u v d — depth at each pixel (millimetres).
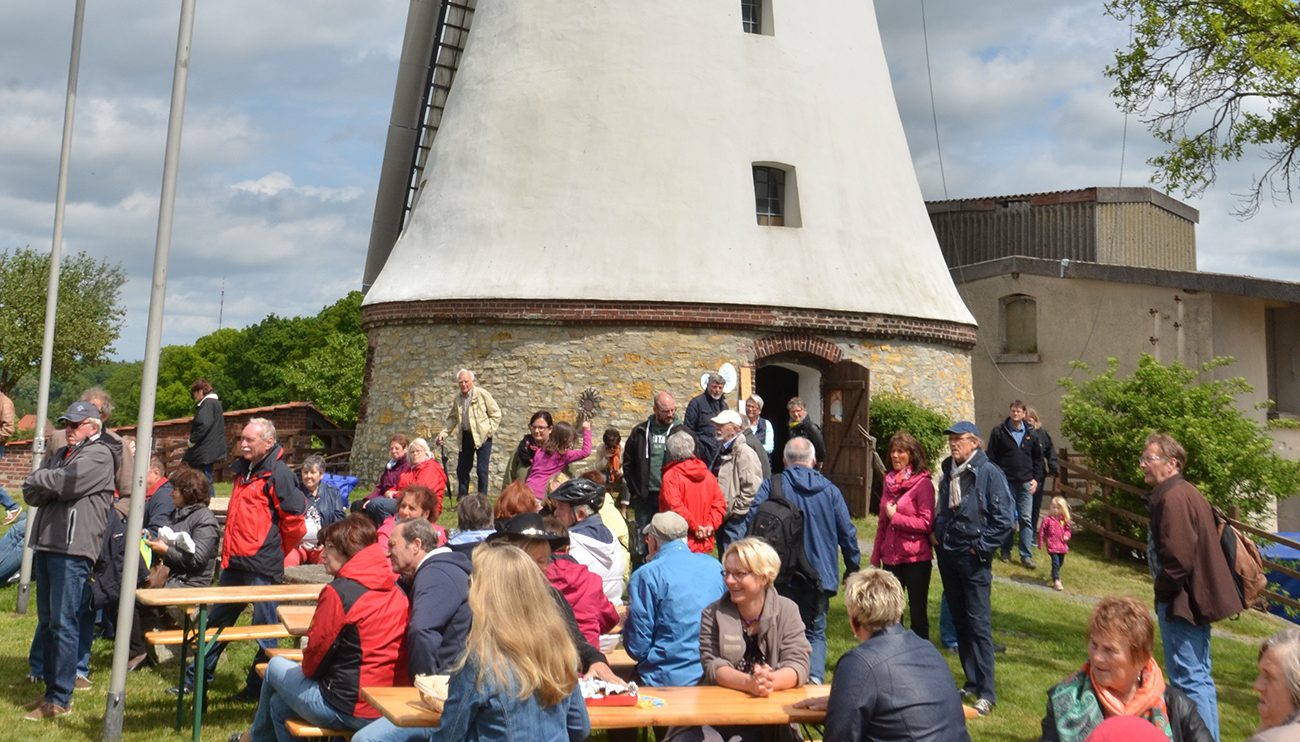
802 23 18438
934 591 12305
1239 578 6652
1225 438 15711
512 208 17359
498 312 16719
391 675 5559
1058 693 4824
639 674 6195
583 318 16500
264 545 8102
